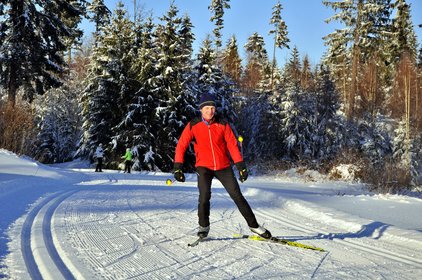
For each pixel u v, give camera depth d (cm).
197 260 369
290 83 3138
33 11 2219
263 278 321
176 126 2478
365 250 436
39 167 1359
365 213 739
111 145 2452
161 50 2495
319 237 500
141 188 1081
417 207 852
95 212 612
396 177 1551
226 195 976
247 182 1587
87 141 2586
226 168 446
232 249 414
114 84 2495
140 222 544
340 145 2555
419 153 2791
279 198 883
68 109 3497
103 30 2686
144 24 2595
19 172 1164
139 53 2475
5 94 2483
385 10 3145
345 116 2975
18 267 328
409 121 2767
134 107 2378
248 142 3328
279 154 3117
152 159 2341
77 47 3997
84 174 1526
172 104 2427
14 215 557
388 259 399
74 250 382
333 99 2938
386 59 3434
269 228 550
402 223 633
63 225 498
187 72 2633
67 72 2597
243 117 3375
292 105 2956
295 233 521
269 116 3195
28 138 1742
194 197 893
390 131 2869
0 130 1638
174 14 2505
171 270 336
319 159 2544
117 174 1650
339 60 3359
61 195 830
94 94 2555
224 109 2759
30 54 2225
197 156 452
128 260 360
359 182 1778
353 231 547
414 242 465
